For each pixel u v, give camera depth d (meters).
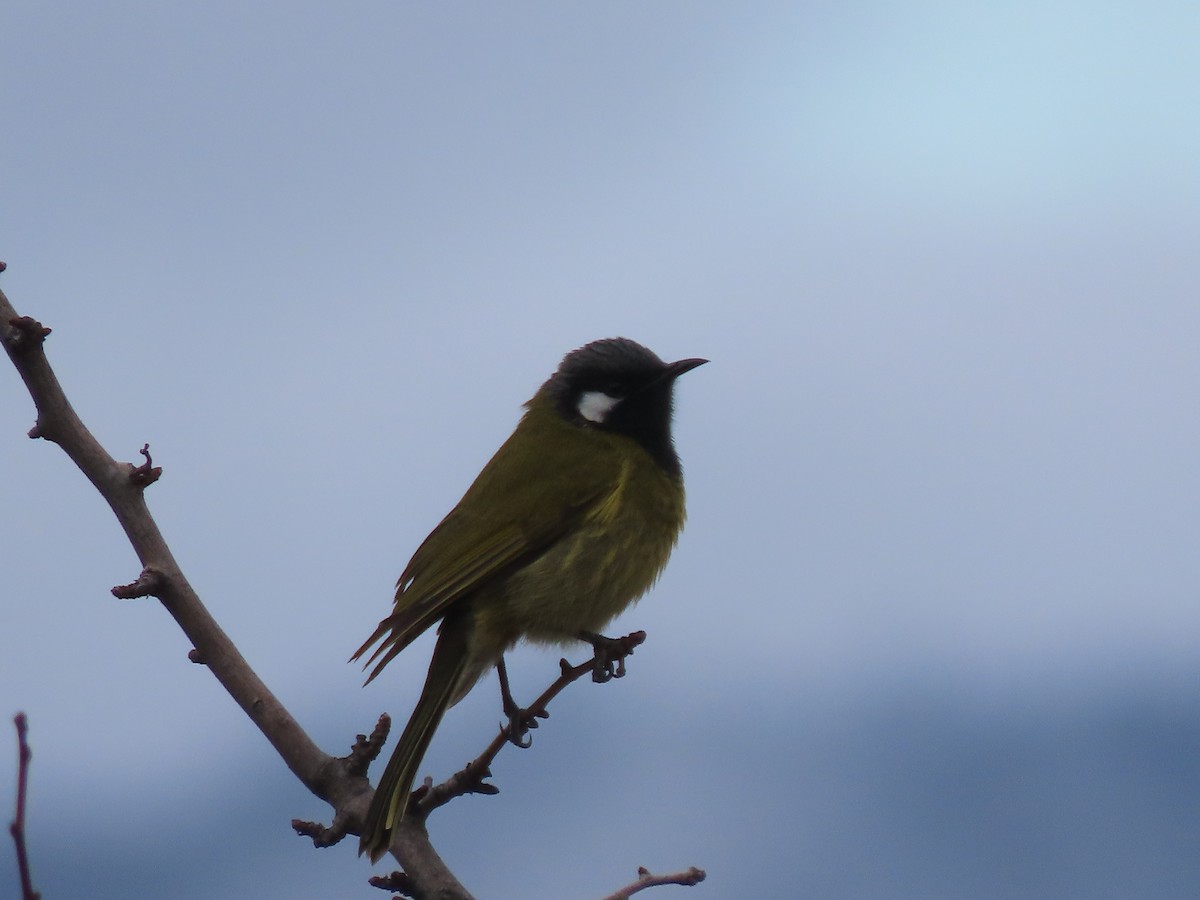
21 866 5.93
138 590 7.66
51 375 7.72
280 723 7.91
